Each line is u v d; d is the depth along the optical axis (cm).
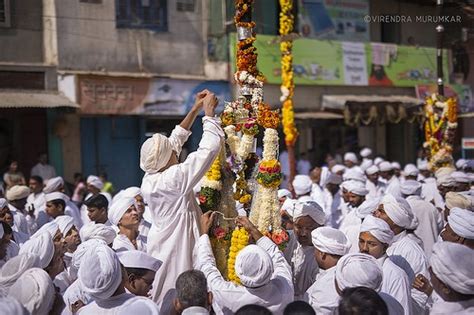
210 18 1408
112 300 325
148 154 400
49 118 1305
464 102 1711
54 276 414
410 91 1809
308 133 1780
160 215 398
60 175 1326
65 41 1189
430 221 654
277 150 433
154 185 396
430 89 1783
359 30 1722
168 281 393
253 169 443
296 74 1591
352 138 1891
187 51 1389
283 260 390
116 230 534
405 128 1986
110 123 1423
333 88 1689
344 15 1697
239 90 463
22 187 738
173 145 422
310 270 464
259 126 452
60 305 342
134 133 1459
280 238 420
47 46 1171
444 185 716
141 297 328
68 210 752
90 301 349
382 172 1145
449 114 984
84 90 1234
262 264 343
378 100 1695
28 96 1156
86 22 1214
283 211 521
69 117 1341
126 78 1290
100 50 1247
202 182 431
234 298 355
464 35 1002
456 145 1802
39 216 734
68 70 1202
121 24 1277
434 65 1786
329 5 1666
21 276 330
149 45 1330
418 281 434
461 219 417
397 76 1770
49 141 1308
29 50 1144
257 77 459
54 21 1156
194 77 1391
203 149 398
